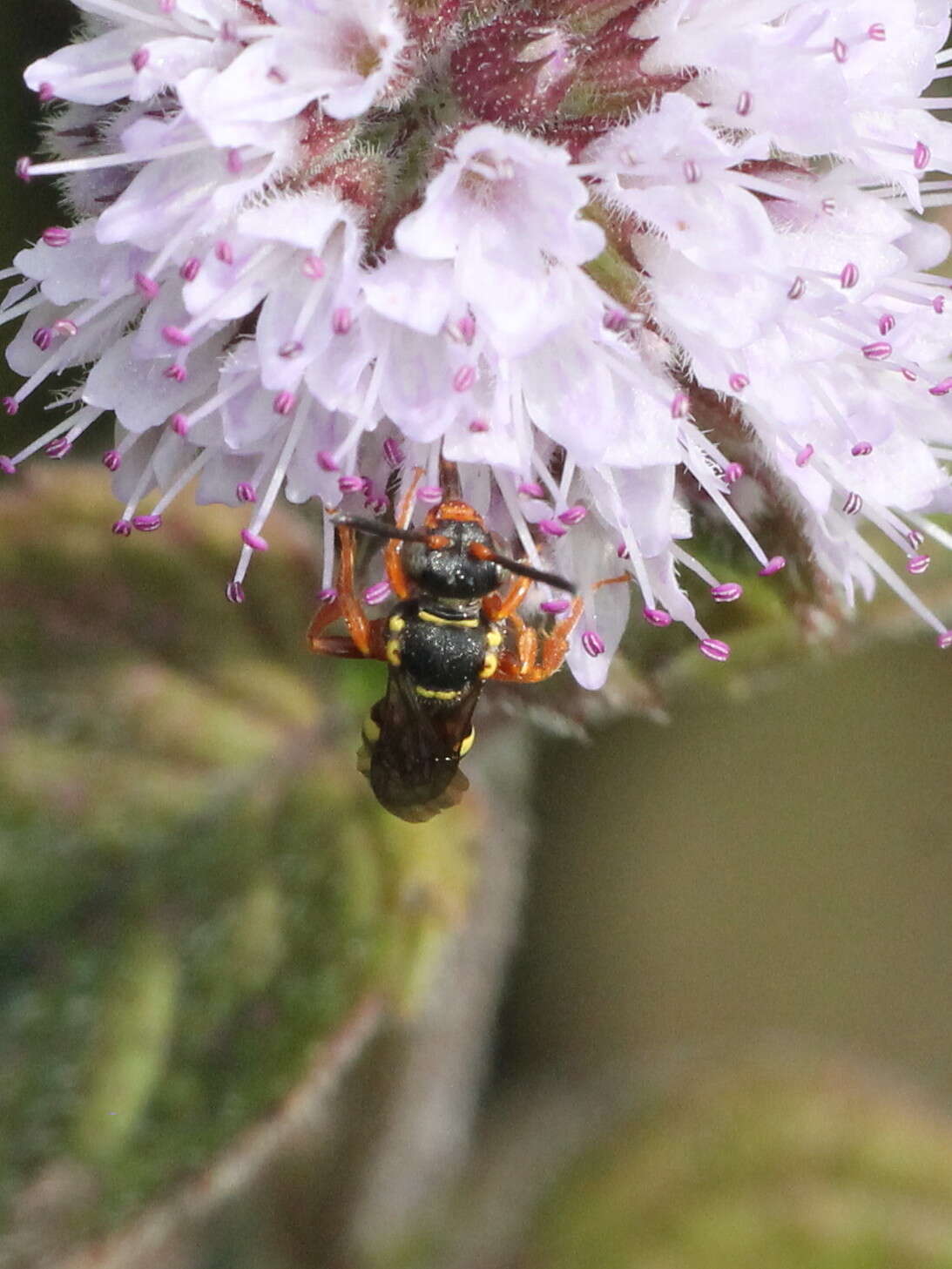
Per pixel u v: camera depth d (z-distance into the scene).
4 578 0.08
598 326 0.06
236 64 0.06
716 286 0.06
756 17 0.06
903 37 0.06
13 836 0.08
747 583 0.07
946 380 0.07
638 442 0.06
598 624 0.07
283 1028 0.08
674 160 0.06
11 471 0.07
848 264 0.06
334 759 0.08
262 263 0.06
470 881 0.08
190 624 0.08
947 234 0.07
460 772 0.07
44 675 0.08
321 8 0.06
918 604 0.07
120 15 0.06
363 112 0.06
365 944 0.08
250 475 0.07
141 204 0.06
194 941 0.08
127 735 0.08
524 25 0.06
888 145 0.06
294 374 0.06
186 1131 0.08
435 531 0.07
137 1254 0.08
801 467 0.07
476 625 0.07
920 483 0.07
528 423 0.06
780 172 0.07
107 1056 0.08
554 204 0.06
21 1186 0.08
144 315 0.06
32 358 0.07
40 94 0.06
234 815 0.08
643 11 0.06
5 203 0.08
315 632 0.07
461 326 0.06
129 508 0.07
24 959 0.08
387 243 0.06
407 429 0.06
